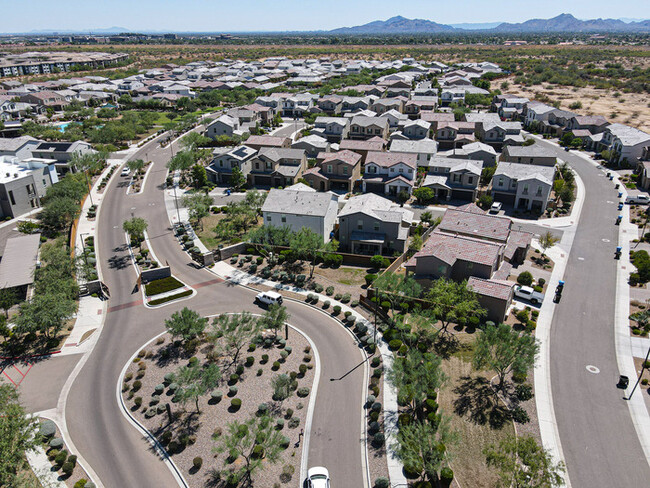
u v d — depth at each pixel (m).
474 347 49.91
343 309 58.53
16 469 35.03
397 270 67.69
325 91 196.00
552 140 138.00
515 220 84.75
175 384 44.91
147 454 38.41
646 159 107.88
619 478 36.00
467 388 45.00
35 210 90.50
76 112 174.75
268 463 37.19
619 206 89.06
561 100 181.88
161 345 52.12
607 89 197.88
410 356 43.44
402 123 134.25
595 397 43.97
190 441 39.16
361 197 77.81
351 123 132.00
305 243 64.94
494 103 173.88
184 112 179.50
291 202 76.19
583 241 76.31
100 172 114.44
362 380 46.50
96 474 36.66
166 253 74.88
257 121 155.00
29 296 62.03
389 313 58.19
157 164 120.88
